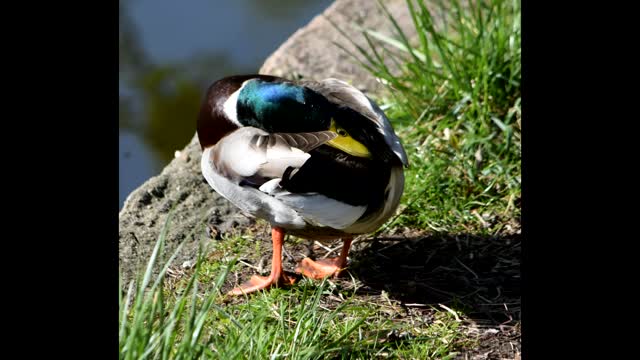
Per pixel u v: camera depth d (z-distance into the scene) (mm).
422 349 7094
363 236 8906
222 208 9500
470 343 7289
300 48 12359
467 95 10211
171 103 13508
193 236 9062
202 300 7938
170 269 8562
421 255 8609
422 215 9094
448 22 12508
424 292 8047
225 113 8102
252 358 6512
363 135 7637
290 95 7852
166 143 12750
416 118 10406
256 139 7582
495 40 10617
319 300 7680
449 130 10016
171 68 14227
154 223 9281
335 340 7164
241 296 8039
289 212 7645
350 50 12305
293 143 7402
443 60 10391
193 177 10000
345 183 7359
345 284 8203
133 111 13328
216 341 6434
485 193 9375
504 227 8969
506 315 7672
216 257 8703
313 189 7332
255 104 7938
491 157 9766
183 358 5941
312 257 8703
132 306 7961
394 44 11195
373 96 11258
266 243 8938
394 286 8141
